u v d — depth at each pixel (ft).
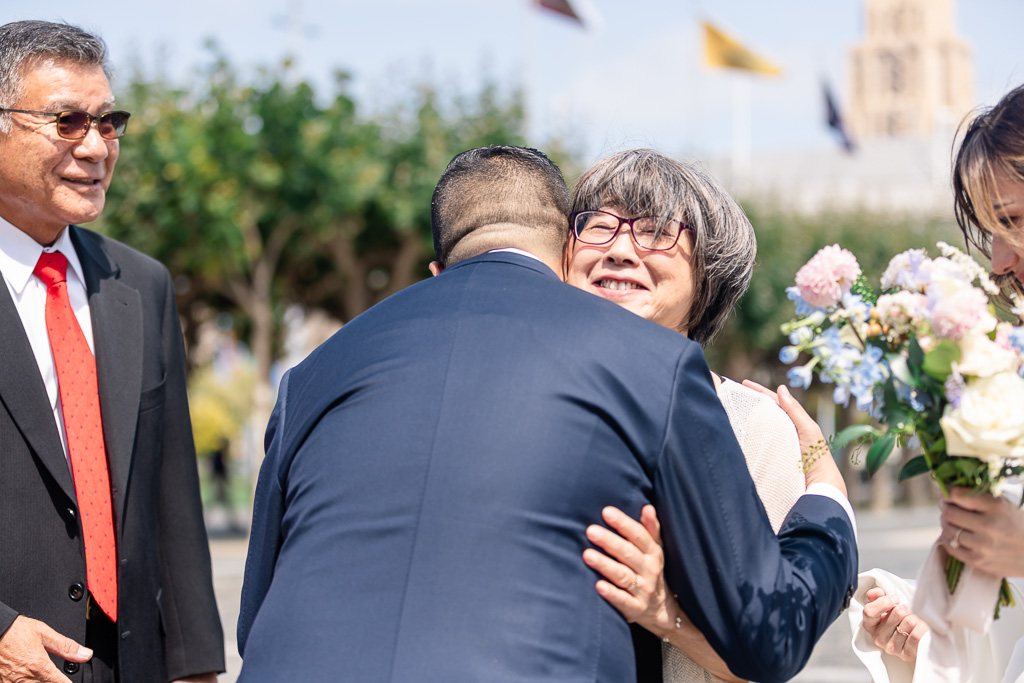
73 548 8.21
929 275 5.90
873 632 7.90
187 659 9.24
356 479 5.77
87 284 8.90
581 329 6.03
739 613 5.87
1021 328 5.85
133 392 8.77
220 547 42.73
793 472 7.16
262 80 48.91
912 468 6.13
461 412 5.75
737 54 80.02
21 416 8.06
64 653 7.79
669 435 5.86
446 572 5.41
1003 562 6.07
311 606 5.56
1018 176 6.56
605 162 8.18
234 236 47.57
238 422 102.68
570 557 5.63
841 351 5.75
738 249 8.16
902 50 319.68
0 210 8.47
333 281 59.82
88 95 8.46
